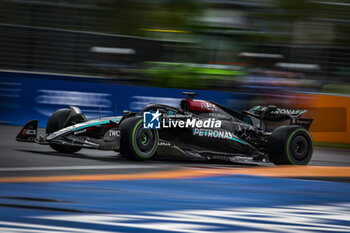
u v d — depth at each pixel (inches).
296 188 900.6
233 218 650.2
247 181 944.3
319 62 2201.0
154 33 2223.2
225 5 2353.6
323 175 1089.4
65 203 681.6
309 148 1246.9
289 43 2261.3
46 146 1359.5
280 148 1204.5
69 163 1059.3
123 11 2172.7
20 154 1166.3
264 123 1417.3
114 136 1104.2
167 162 1169.4
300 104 1817.2
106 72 2060.8
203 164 1181.1
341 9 2260.1
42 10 2016.5
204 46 2282.2
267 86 2175.2
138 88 1787.6
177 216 642.8
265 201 770.8
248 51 2283.5
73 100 1750.7
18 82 1743.4
